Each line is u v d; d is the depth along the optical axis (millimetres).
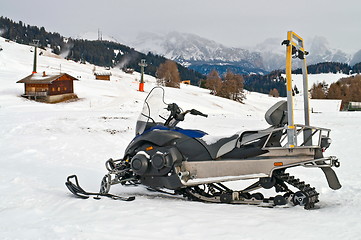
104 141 13477
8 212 4410
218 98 70875
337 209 4355
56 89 39938
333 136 14734
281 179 4715
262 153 4766
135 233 3557
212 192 5359
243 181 6883
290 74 4590
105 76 83375
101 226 3775
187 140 5203
